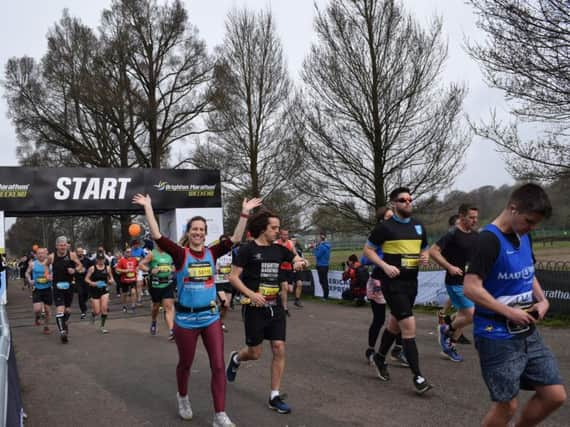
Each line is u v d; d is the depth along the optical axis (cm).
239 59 2136
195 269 464
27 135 3025
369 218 1620
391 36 1498
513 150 963
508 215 317
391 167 1550
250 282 501
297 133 1644
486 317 319
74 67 2741
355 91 1526
